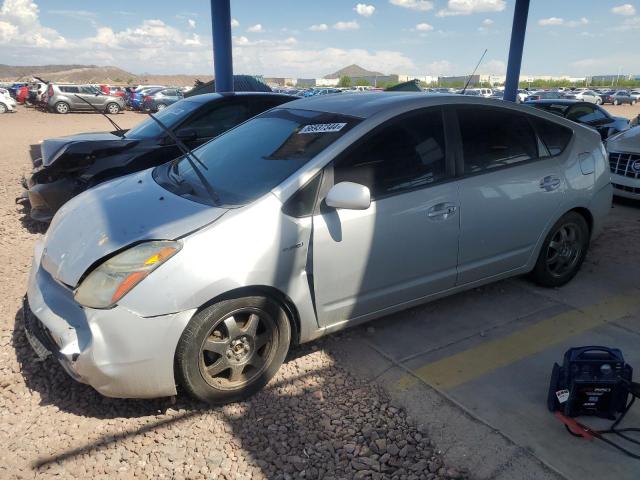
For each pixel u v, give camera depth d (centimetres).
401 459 244
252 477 233
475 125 353
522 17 1113
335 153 295
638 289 424
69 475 233
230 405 281
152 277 246
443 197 329
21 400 283
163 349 249
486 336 353
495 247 364
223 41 932
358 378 306
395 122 319
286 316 289
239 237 262
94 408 277
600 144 430
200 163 325
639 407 279
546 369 315
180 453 246
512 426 266
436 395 290
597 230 434
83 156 564
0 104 2850
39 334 276
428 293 345
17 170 1001
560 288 425
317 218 285
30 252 511
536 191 373
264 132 353
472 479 233
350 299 308
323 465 240
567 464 240
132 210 292
